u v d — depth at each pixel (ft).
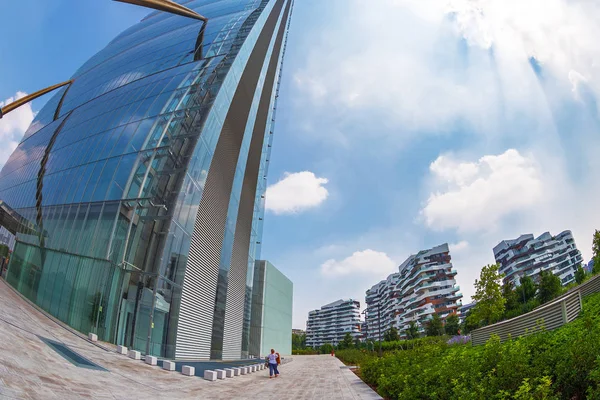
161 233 61.00
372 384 54.13
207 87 77.77
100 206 59.77
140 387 32.48
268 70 143.74
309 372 81.76
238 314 107.04
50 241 63.41
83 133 80.84
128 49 119.75
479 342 64.59
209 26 109.81
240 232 114.01
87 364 34.12
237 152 100.78
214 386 43.78
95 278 52.47
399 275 567.59
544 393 17.17
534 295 177.58
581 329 27.07
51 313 53.98
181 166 66.85
